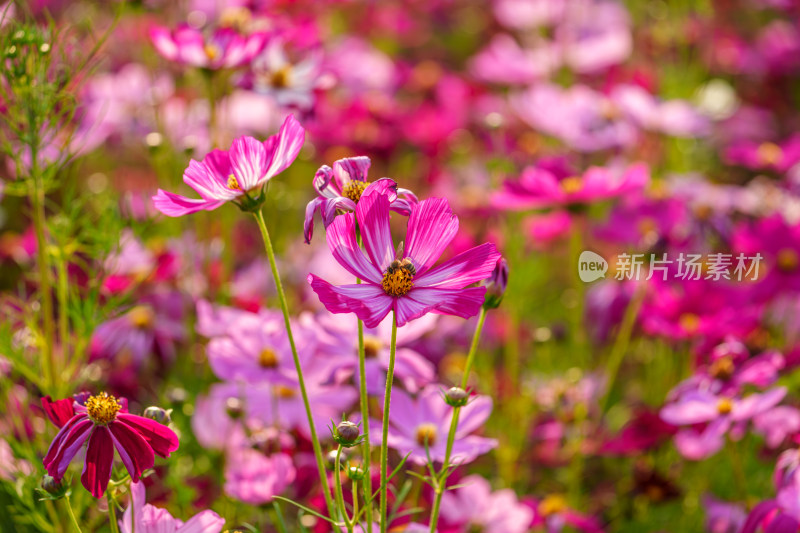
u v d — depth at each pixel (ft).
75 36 4.26
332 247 3.52
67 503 3.60
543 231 5.49
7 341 4.09
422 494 4.25
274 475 4.03
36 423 4.24
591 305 5.38
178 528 3.69
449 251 5.28
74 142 4.82
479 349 5.30
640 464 4.66
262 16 5.05
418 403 4.03
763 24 9.89
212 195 3.58
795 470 4.08
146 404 4.70
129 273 4.75
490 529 4.26
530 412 5.06
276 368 4.14
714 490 4.79
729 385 4.32
